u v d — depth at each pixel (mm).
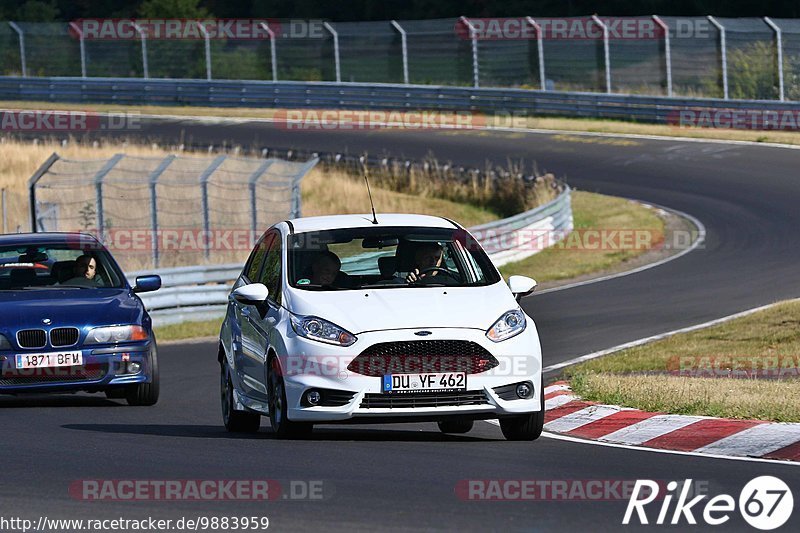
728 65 166375
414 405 31328
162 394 48000
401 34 180375
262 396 34250
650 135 141625
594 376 44719
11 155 127062
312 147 141375
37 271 46438
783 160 121562
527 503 24484
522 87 183625
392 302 32500
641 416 37219
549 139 142500
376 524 22703
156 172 90625
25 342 42250
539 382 32406
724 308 65875
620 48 192625
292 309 32656
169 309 76438
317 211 114625
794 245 85500
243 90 171875
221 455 30781
